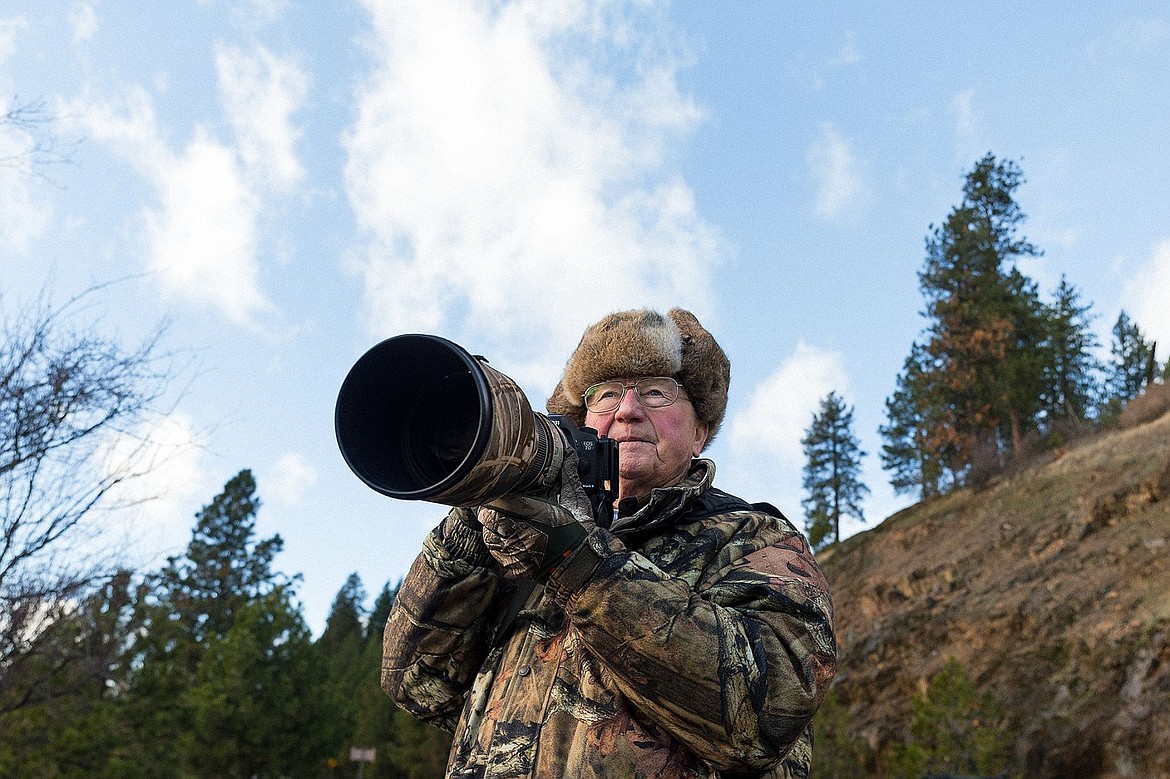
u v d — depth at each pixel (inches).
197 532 1740.9
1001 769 657.0
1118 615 758.5
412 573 73.4
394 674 74.7
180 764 548.4
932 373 1697.8
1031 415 1660.9
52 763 388.2
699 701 52.0
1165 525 844.6
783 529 66.7
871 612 1072.2
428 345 51.7
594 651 53.9
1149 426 1226.0
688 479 71.2
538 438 51.8
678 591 53.8
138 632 296.5
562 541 52.7
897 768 743.7
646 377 73.3
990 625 853.2
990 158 1813.5
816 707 56.6
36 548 222.4
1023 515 1084.5
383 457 54.6
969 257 1755.7
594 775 56.0
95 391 222.2
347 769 1521.9
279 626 886.4
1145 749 615.5
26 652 249.8
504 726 61.4
